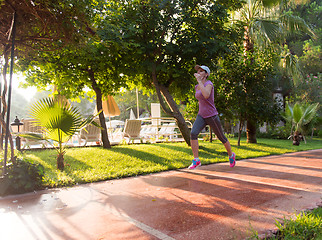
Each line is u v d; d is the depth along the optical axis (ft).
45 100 17.16
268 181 14.74
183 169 19.80
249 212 9.34
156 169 19.01
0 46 15.53
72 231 7.85
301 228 7.40
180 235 7.44
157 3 26.55
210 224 8.24
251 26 39.63
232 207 9.96
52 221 8.75
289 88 73.31
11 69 12.91
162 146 32.04
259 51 39.40
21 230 7.98
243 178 15.67
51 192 13.01
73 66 28.60
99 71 28.91
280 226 7.53
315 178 15.52
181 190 12.94
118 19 25.73
